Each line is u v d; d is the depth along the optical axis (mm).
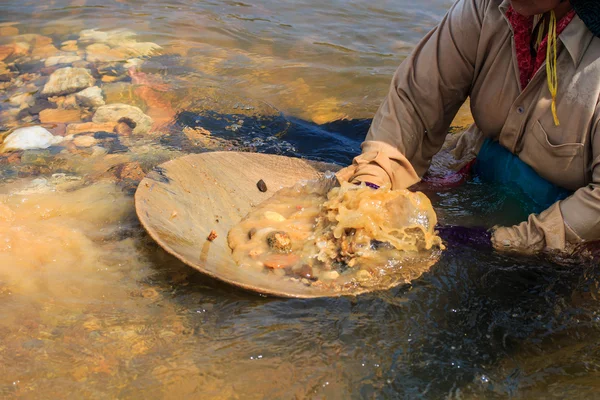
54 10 3711
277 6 3951
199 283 1998
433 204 2293
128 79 3064
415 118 2254
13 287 1960
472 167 2438
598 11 1938
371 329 1887
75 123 2725
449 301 1958
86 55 3236
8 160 2475
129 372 1769
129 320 1893
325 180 2254
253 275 1959
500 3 2121
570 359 1857
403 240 2037
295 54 3395
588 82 2012
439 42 2230
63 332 1851
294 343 1851
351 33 3621
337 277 1972
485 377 1808
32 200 2275
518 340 1890
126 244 2127
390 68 3293
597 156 2029
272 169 2365
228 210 2193
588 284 2023
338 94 3072
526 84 2119
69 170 2447
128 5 3840
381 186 2119
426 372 1811
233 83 3100
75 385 1734
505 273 2033
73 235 2143
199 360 1804
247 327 1882
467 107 2994
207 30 3574
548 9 1972
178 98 2949
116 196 2324
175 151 2594
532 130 2137
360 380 1786
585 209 2012
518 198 2248
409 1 4086
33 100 2865
